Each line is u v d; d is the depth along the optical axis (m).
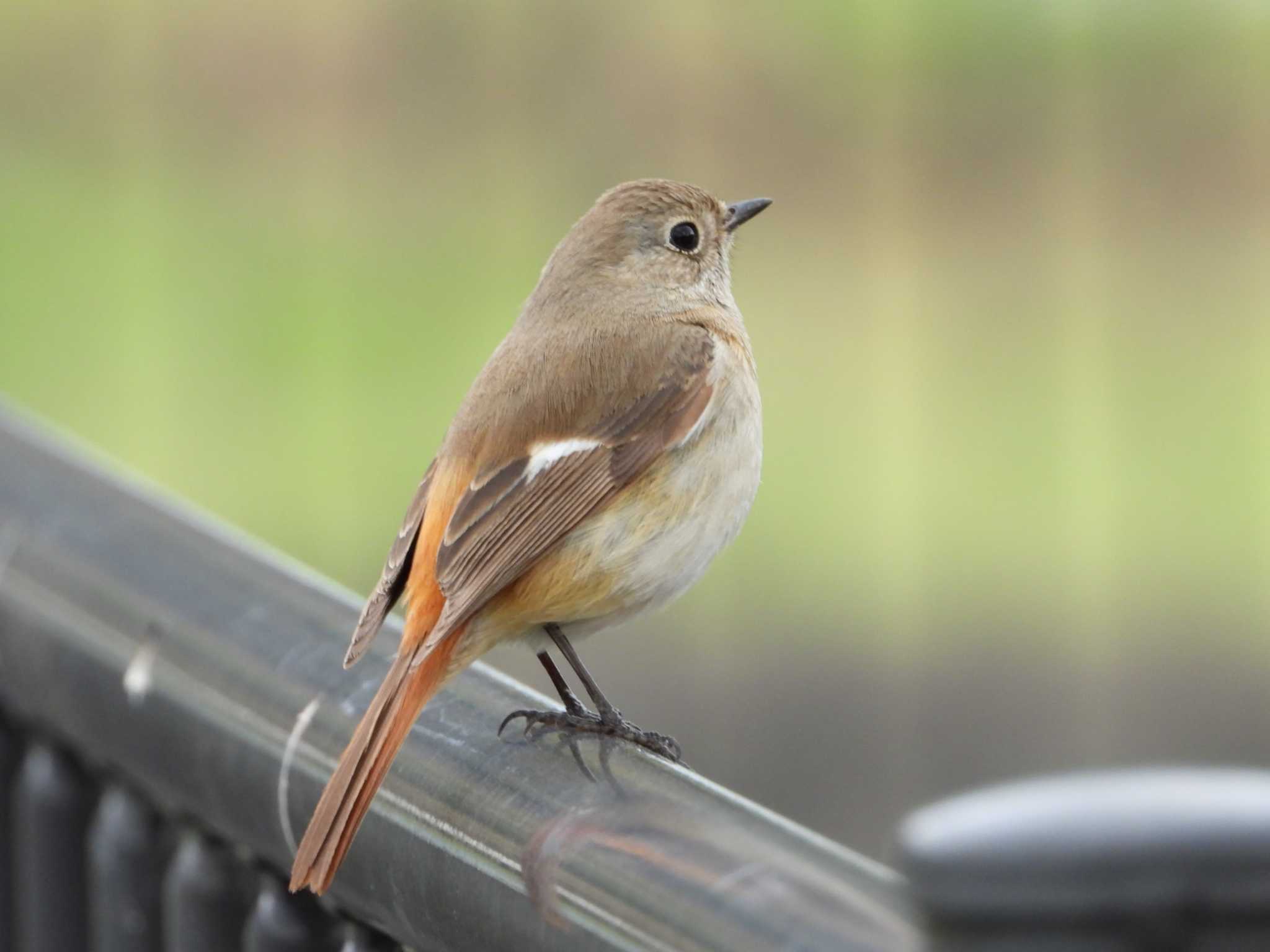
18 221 15.30
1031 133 12.73
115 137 15.09
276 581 5.73
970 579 12.79
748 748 11.95
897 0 12.83
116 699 5.79
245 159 14.58
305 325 14.60
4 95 15.34
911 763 11.81
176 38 14.80
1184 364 12.85
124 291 15.01
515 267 13.80
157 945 6.09
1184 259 12.70
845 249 13.23
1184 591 12.72
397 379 14.33
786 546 13.08
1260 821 3.02
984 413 13.02
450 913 4.47
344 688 5.07
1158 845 3.03
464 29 13.67
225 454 14.71
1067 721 11.86
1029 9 12.67
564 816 4.15
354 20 14.05
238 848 5.50
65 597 6.16
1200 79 12.66
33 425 7.83
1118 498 12.77
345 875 4.93
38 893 6.51
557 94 13.46
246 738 5.20
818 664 12.12
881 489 13.23
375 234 14.26
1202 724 11.98
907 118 12.95
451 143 13.80
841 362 13.40
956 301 13.04
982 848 3.08
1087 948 3.06
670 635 12.12
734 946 3.57
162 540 6.12
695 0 13.15
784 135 13.06
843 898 3.48
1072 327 12.81
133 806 6.11
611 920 3.89
